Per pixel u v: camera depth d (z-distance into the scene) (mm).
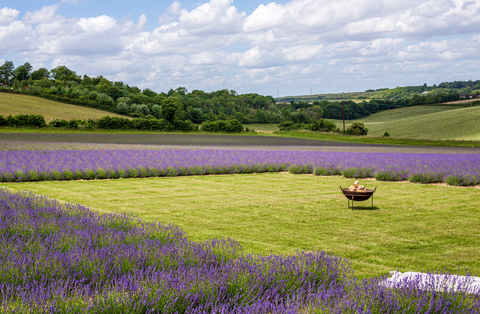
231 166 20453
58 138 44844
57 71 175125
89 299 3555
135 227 7023
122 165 19594
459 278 4473
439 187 15328
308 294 3900
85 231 6039
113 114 98750
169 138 53250
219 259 5215
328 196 13156
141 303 3461
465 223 9164
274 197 12914
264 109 153625
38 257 4508
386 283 4129
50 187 14516
